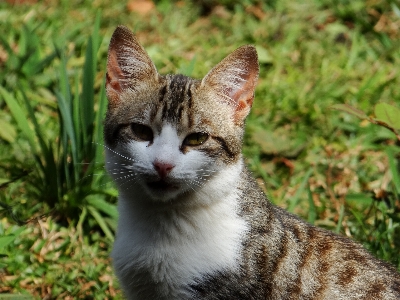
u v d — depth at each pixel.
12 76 8.70
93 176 7.26
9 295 5.95
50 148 7.23
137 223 5.60
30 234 6.97
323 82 9.34
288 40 10.12
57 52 8.66
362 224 6.95
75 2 10.66
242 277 5.43
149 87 5.51
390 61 9.95
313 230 5.86
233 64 5.50
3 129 8.05
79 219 7.18
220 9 10.89
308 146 8.44
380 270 5.73
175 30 10.33
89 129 7.34
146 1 10.90
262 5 10.90
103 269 6.78
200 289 5.50
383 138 8.60
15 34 9.74
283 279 5.53
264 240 5.52
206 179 5.37
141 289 5.71
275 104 9.00
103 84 7.27
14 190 7.45
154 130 5.34
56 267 6.68
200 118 5.37
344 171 8.11
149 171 5.24
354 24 10.58
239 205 5.53
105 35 9.94
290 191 7.86
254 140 8.43
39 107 8.62
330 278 5.56
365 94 9.14
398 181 7.28
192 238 5.47
